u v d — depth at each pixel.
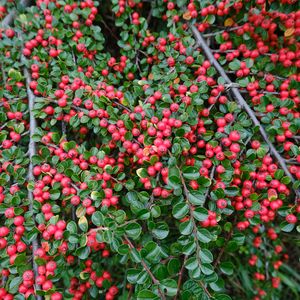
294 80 0.34
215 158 0.30
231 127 0.31
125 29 0.40
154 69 0.37
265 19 0.36
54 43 0.37
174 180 0.27
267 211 0.31
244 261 0.48
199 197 0.27
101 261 0.36
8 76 0.37
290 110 0.33
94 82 0.35
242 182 0.32
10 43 0.37
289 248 0.54
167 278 0.27
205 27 0.38
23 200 0.29
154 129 0.29
